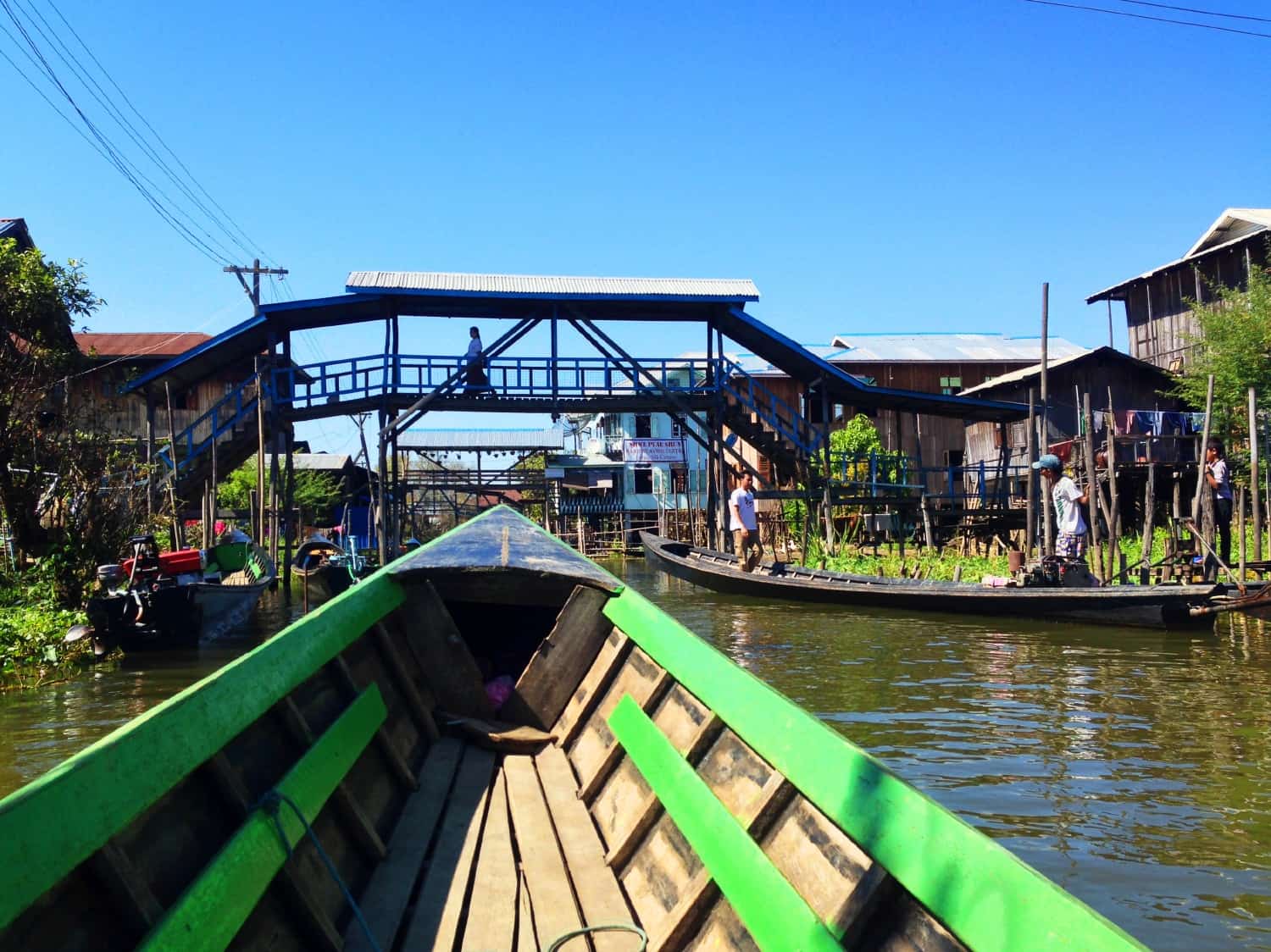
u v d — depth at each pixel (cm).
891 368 3259
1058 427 2638
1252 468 1277
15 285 1375
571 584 538
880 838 219
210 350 1908
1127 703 766
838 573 1533
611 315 2116
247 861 243
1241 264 2486
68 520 1365
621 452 3809
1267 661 935
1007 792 551
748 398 2159
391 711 456
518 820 394
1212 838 477
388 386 1945
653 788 353
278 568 2023
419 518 3428
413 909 316
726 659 360
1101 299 2936
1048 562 1244
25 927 179
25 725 793
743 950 258
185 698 257
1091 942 156
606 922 307
